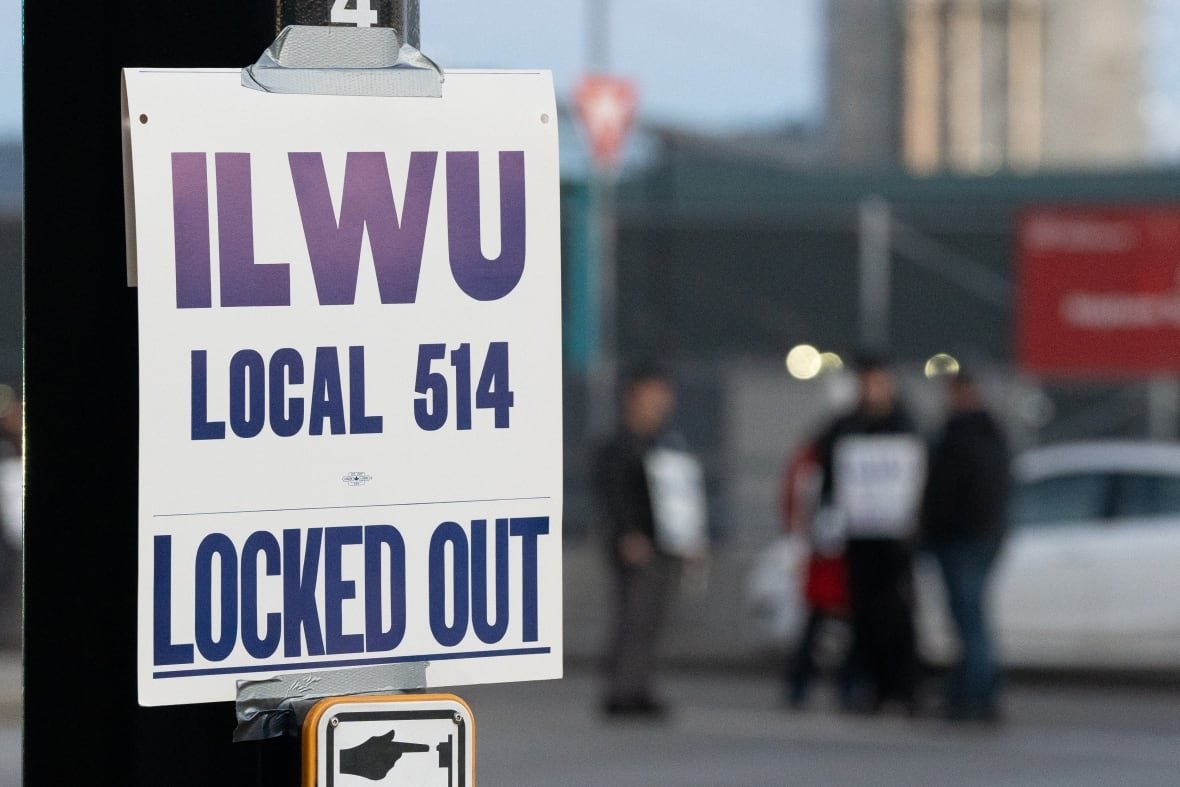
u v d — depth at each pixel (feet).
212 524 21.88
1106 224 214.28
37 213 23.11
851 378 124.47
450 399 22.53
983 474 110.42
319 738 21.84
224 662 21.94
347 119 22.38
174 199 21.84
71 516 23.08
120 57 23.15
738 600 160.04
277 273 22.06
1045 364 216.54
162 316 21.75
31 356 23.04
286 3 22.67
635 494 116.88
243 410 21.95
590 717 117.91
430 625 22.49
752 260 226.17
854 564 115.75
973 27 384.88
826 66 370.32
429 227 22.53
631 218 223.71
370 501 22.30
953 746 102.89
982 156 391.04
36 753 22.97
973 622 111.45
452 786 22.27
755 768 94.38
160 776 22.89
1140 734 108.78
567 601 180.14
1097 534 131.95
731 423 227.40
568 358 175.22
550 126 22.86
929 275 223.92
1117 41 392.06
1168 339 212.84
